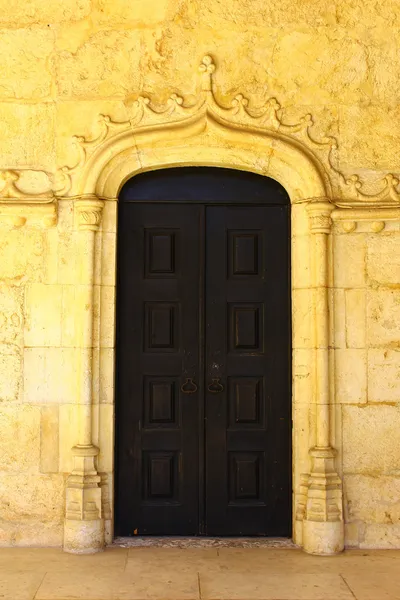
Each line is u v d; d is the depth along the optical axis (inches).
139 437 220.2
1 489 210.7
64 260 214.5
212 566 194.5
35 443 211.5
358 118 217.2
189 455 220.7
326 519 205.2
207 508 219.8
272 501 219.9
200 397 221.3
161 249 223.3
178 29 217.5
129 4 217.3
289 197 223.0
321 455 208.1
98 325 213.2
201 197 222.7
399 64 218.1
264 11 217.8
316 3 218.2
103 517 209.5
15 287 213.8
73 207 215.3
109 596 173.5
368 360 213.3
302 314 215.8
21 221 213.2
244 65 217.0
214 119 214.8
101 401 213.0
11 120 216.7
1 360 212.7
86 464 208.4
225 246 222.8
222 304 223.1
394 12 218.2
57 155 216.1
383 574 189.0
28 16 217.5
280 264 222.5
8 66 217.0
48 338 213.3
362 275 214.7
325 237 213.0
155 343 221.9
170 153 218.2
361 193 215.0
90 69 216.8
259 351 222.4
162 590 177.5
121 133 215.3
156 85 216.7
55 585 179.9
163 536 219.0
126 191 222.7
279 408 221.1
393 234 215.5
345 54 217.9
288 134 216.2
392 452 211.9
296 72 217.5
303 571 191.0
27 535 210.1
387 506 211.0
